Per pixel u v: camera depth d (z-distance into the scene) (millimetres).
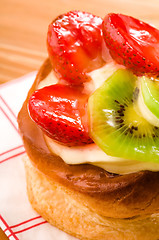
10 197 301
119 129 244
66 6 417
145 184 251
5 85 353
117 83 254
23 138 277
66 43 265
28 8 424
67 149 260
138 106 250
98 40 271
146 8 400
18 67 383
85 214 272
